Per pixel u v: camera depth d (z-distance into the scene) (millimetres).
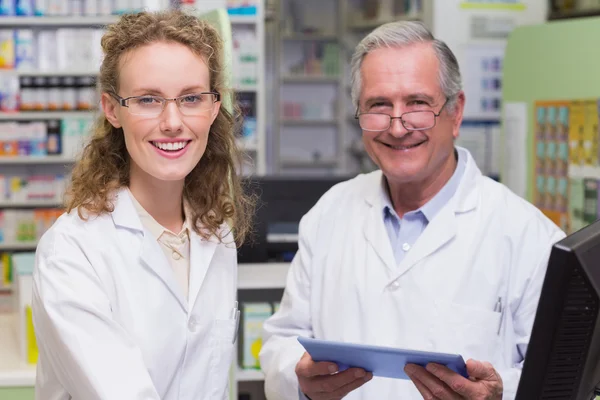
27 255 3377
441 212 2096
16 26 6488
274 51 9094
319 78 9125
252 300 3627
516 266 2070
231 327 1792
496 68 5500
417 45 1982
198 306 1736
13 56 6293
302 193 4027
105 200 1679
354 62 2062
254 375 3518
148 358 1624
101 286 1623
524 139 3986
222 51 1745
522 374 1154
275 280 3381
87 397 1509
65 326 1518
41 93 6309
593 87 3436
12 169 6629
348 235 2193
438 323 2012
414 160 1986
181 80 1583
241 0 6219
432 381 1689
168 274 1690
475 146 5543
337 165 9227
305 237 2270
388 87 1953
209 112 1646
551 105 3744
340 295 2125
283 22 9109
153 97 1586
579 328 1113
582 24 3512
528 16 5496
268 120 9234
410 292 2051
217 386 1763
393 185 2158
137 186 1731
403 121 1955
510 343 2055
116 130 1735
